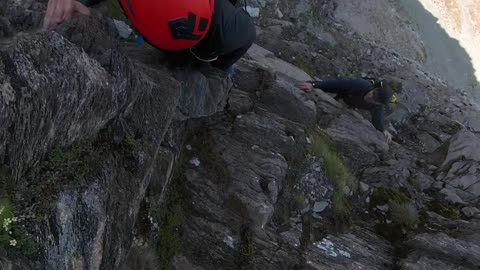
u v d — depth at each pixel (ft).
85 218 9.40
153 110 12.62
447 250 17.80
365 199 19.88
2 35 9.79
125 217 11.16
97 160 10.41
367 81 23.86
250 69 21.25
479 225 19.63
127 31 16.33
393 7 56.75
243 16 12.91
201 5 11.23
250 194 16.07
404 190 21.09
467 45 62.13
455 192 22.31
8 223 7.63
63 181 9.31
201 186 15.87
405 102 32.01
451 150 24.82
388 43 50.44
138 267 13.08
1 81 7.89
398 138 27.63
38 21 12.41
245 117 18.49
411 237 18.40
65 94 9.07
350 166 21.52
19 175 8.63
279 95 20.54
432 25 61.21
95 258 9.78
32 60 8.63
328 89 24.20
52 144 9.43
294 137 18.89
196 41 11.84
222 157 16.83
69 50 9.46
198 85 15.10
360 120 24.57
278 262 15.56
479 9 64.95
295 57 29.32
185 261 14.52
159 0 10.89
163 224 14.47
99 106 10.34
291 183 17.81
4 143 8.00
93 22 12.19
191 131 16.89
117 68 11.00
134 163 11.56
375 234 18.58
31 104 8.33
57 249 8.65
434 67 57.98
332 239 17.40
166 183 14.43
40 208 8.56
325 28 36.01
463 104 33.88
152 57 15.15
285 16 34.40
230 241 15.31
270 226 16.40
